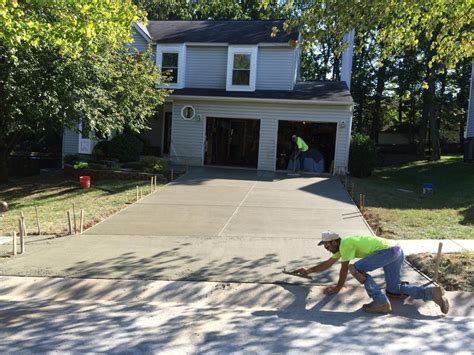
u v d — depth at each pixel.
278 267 6.98
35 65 12.52
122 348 4.38
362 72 35.38
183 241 8.75
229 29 22.41
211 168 19.66
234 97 19.64
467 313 5.34
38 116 13.41
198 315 5.33
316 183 16.25
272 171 19.44
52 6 8.85
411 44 9.17
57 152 23.05
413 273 6.57
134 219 10.88
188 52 21.61
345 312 5.40
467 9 8.10
